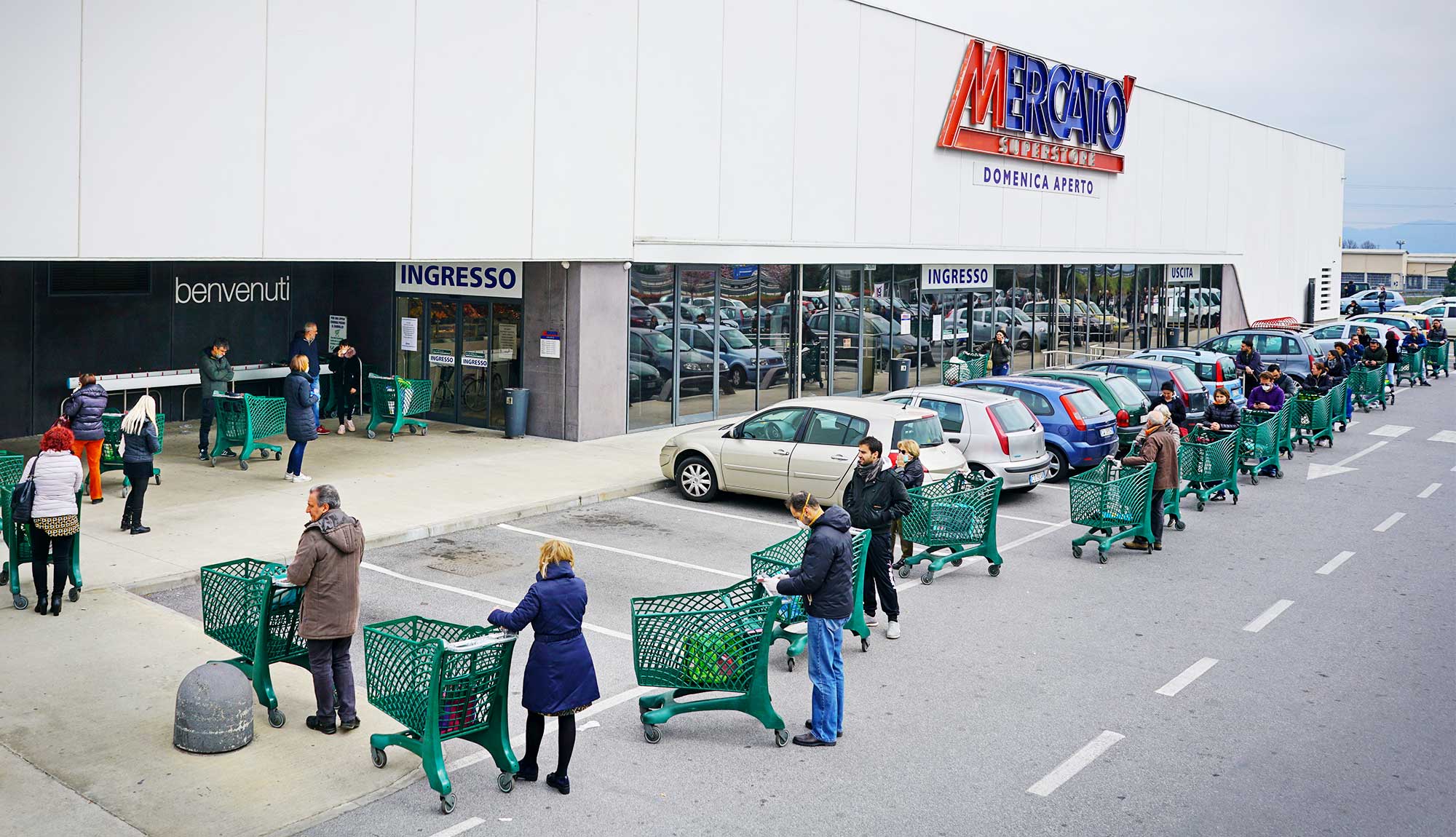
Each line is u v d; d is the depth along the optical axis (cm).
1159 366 2245
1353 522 1717
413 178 1775
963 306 3216
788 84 2484
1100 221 3669
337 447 1998
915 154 2870
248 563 946
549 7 1966
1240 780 833
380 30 1712
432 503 1598
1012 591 1320
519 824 749
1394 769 855
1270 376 2162
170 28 1467
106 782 780
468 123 1852
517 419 2123
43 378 1928
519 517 1584
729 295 2450
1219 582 1373
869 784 817
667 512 1652
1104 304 3853
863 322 2847
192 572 1220
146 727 866
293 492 1609
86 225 1401
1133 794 807
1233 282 4628
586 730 908
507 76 1906
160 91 1462
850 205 2683
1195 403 2225
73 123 1381
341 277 2366
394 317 2323
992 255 3145
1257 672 1061
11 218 1333
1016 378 2072
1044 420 1927
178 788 775
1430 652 1123
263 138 1578
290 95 1605
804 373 2683
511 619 769
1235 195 4541
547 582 786
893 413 1591
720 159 2336
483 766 841
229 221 1548
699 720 934
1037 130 3288
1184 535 1622
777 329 2592
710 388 2419
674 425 2325
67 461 1083
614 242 2123
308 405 1677
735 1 2336
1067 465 1916
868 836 740
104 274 1989
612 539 1495
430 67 1786
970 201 3080
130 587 1172
